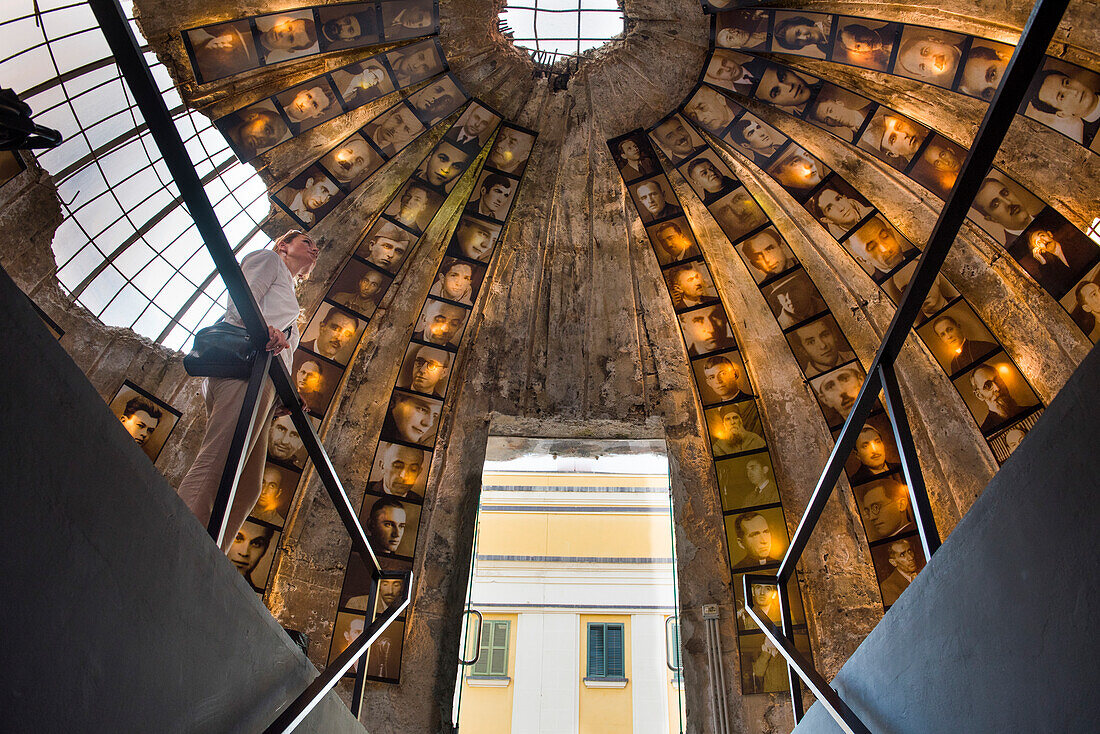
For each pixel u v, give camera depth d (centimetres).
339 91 1159
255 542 1133
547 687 1716
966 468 1132
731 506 1230
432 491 1237
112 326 1116
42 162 958
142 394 1112
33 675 188
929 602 295
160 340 1174
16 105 219
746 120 1252
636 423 1295
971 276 1161
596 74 1291
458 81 1244
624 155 1340
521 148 1336
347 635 1123
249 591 316
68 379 208
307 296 1253
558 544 1875
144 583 235
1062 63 949
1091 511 204
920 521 316
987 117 265
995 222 1107
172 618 251
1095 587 201
